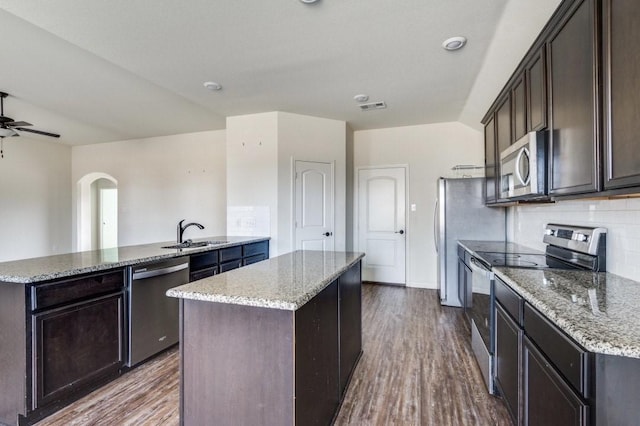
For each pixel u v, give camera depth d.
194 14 2.16
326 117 4.61
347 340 2.27
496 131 3.24
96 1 2.00
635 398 0.94
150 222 6.18
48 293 1.93
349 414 2.00
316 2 2.05
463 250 3.61
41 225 6.38
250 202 4.48
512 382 1.73
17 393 1.85
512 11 2.08
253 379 1.40
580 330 1.02
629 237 1.72
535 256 2.58
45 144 6.45
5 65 3.07
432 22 2.27
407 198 5.18
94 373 2.18
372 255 5.39
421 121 4.85
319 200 4.62
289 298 1.35
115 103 4.19
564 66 1.70
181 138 5.95
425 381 2.38
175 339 2.84
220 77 3.21
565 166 1.69
